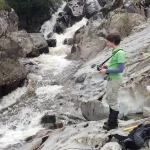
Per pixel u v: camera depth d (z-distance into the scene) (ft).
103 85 39.50
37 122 37.99
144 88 32.42
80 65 54.03
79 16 86.28
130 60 41.34
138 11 67.46
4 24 55.47
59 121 35.73
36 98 44.65
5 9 64.80
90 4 87.66
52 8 88.17
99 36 61.77
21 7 84.17
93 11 86.02
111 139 23.85
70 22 85.51
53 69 54.39
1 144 33.63
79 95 40.60
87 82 42.47
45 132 32.78
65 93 43.50
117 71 23.12
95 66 46.19
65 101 41.24
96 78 42.11
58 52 66.69
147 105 31.42
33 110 40.98
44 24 85.15
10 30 64.59
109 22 63.87
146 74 34.50
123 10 66.28
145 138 22.12
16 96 45.88
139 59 40.63
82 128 28.25
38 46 63.87
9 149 32.45
